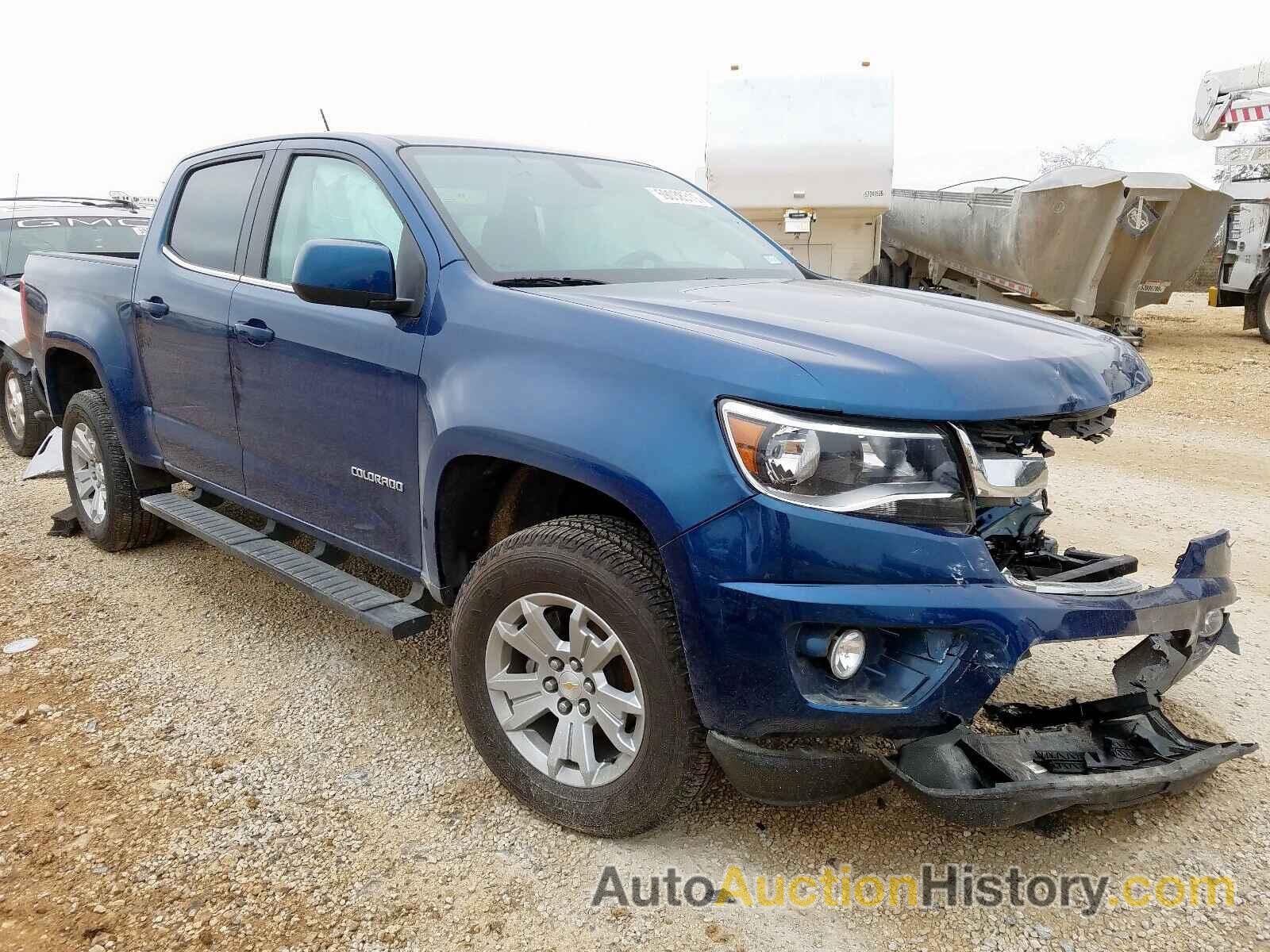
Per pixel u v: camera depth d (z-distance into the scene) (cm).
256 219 365
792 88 1302
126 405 436
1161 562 470
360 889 243
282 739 314
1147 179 1107
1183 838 261
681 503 219
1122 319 1268
